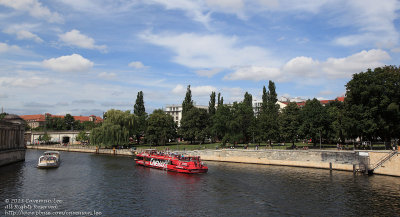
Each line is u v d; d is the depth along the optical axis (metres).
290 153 69.50
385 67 64.31
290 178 52.88
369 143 60.22
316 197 39.41
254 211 34.09
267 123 86.38
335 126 70.25
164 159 67.50
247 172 60.88
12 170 64.75
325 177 52.91
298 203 36.97
